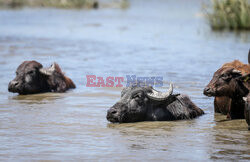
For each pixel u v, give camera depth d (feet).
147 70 206.08
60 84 164.66
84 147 98.27
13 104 142.82
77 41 324.19
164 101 124.16
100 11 627.87
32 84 160.04
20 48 280.51
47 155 92.73
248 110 111.96
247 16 397.60
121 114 119.34
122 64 224.94
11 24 435.12
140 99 122.21
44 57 245.24
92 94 159.12
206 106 143.13
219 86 122.72
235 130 114.21
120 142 102.17
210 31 393.91
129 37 352.69
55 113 130.82
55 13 574.15
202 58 242.37
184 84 172.76
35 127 114.83
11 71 201.67
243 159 90.84
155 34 373.20
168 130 113.60
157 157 91.86
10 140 102.99
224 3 404.16
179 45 303.48
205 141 103.60
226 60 233.14
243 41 318.65
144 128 115.34
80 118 125.18
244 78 122.11
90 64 224.74
